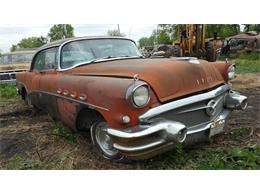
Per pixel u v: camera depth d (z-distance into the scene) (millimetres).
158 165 3609
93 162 3879
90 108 3695
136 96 3227
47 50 5391
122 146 3291
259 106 6254
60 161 3955
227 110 4211
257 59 16734
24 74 6387
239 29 24516
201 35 12039
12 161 3969
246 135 4422
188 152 3869
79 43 4938
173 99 3518
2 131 5477
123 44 5234
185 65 3902
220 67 4566
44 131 5254
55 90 4605
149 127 3213
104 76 3889
